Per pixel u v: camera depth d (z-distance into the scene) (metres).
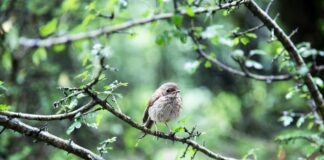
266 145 17.17
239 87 18.94
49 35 15.30
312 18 14.96
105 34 13.06
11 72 14.50
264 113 18.33
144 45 19.38
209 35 10.05
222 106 19.20
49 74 15.41
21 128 6.93
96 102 6.72
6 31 13.76
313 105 9.88
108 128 15.30
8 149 13.47
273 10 16.20
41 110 14.62
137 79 19.55
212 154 7.95
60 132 14.79
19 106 14.27
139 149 17.23
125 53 19.42
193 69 10.66
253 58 17.34
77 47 14.02
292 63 9.02
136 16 16.73
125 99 18.03
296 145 12.27
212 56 10.95
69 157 7.41
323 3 14.71
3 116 6.78
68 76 15.84
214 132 17.94
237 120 19.02
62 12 15.26
